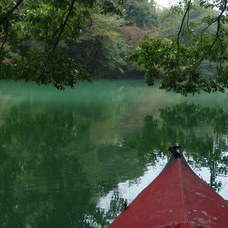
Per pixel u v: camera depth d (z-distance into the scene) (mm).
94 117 20219
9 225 7309
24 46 28281
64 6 9359
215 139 14867
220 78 13914
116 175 10211
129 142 14188
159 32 49688
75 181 9750
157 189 5598
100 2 10180
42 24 10422
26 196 8750
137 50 13469
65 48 40500
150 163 11344
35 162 11586
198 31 45094
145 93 36250
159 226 4129
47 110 22594
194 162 11500
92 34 39656
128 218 4863
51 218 7582
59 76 9781
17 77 9891
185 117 20656
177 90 13383
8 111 21859
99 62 45656
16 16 8438
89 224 7270
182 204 4574
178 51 13367
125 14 49438
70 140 14578
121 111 22797
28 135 15469
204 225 4055
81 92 34688
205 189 5617
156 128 17094
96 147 13438
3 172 10570
